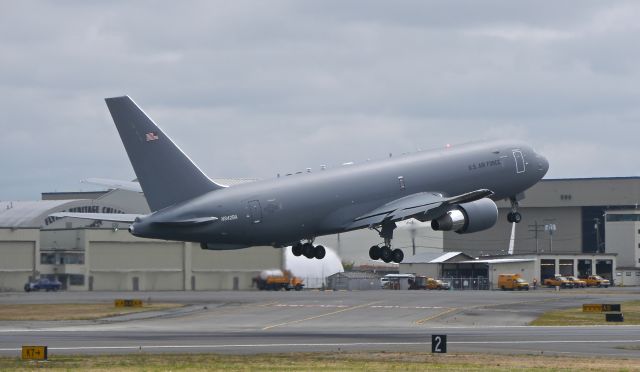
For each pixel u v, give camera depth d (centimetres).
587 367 13350
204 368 12962
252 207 18188
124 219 17975
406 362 13850
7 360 14012
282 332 19688
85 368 12988
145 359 14175
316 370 12706
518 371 12788
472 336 18638
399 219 19612
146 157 17650
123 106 17550
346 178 19462
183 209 17712
